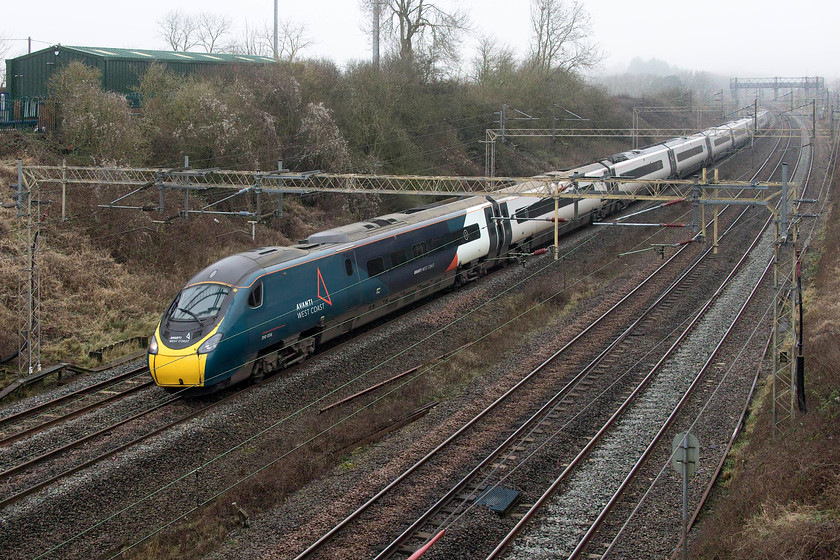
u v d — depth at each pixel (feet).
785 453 52.39
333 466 58.29
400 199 160.04
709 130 201.26
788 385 65.77
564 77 243.60
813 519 44.27
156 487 53.88
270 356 73.56
